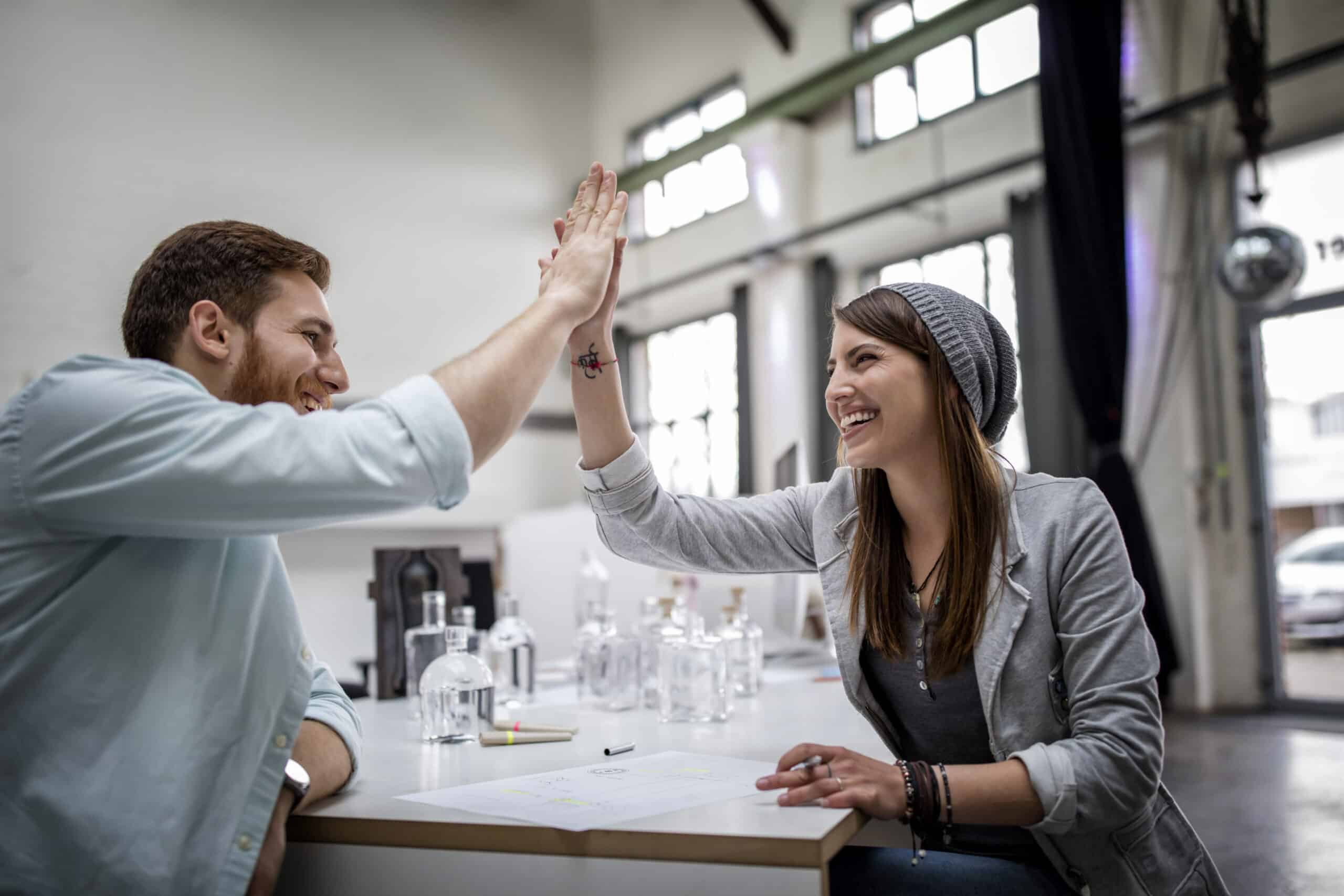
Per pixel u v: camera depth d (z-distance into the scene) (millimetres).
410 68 8836
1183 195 5777
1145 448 5801
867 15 7863
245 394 946
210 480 778
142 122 7395
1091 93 5465
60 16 7145
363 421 834
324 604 6816
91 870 798
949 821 917
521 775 1082
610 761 1144
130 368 846
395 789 1029
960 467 1083
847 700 1706
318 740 996
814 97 7742
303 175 8156
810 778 924
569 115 9852
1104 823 949
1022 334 6391
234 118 7836
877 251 7637
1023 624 1052
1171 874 1050
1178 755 4207
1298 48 5363
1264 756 4117
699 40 9078
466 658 1394
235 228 968
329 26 8383
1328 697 5344
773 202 8062
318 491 794
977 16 6680
